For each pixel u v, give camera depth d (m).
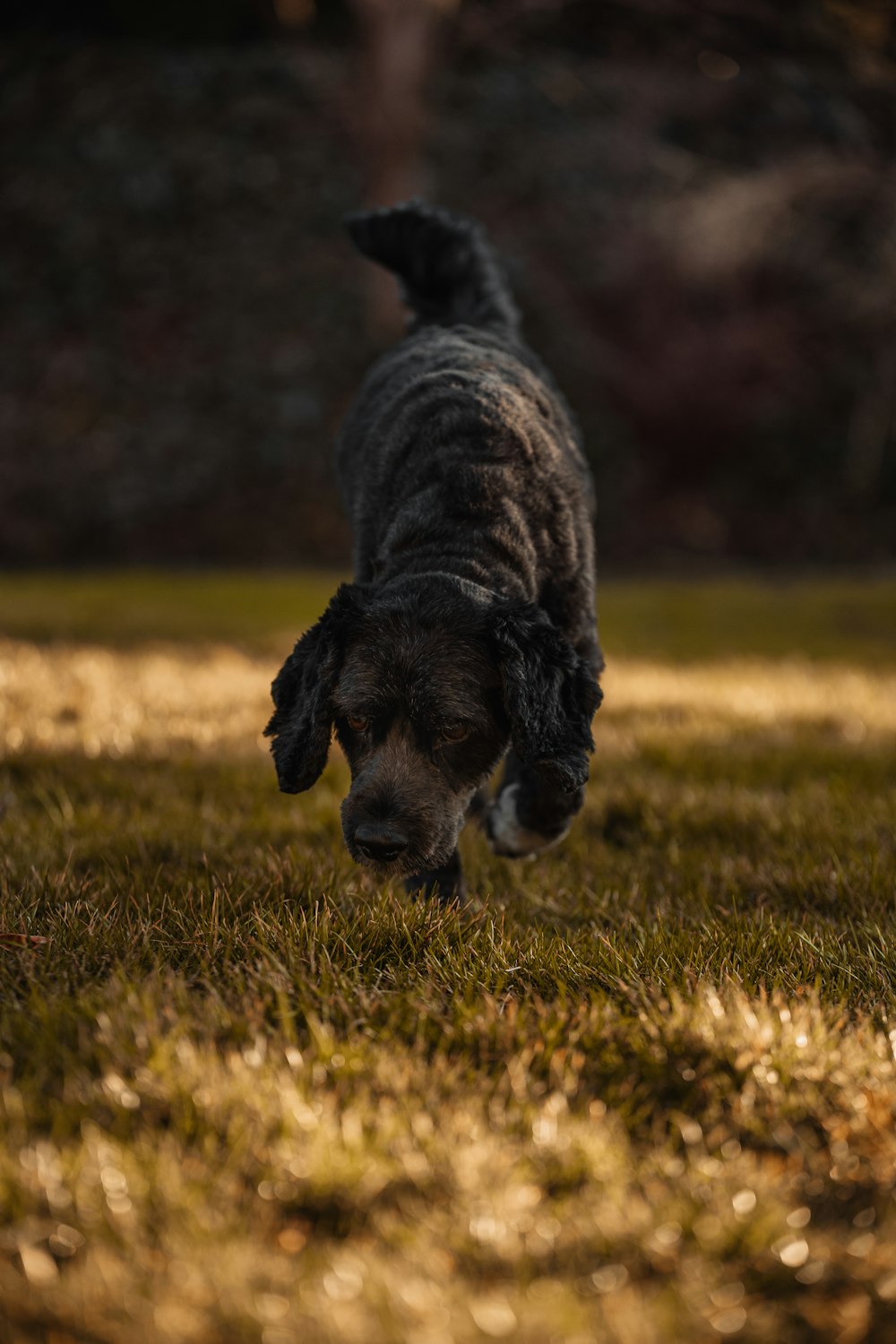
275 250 29.58
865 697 9.24
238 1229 2.29
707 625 16.38
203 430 26.70
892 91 19.50
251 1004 3.20
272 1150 2.53
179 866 4.54
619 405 27.56
